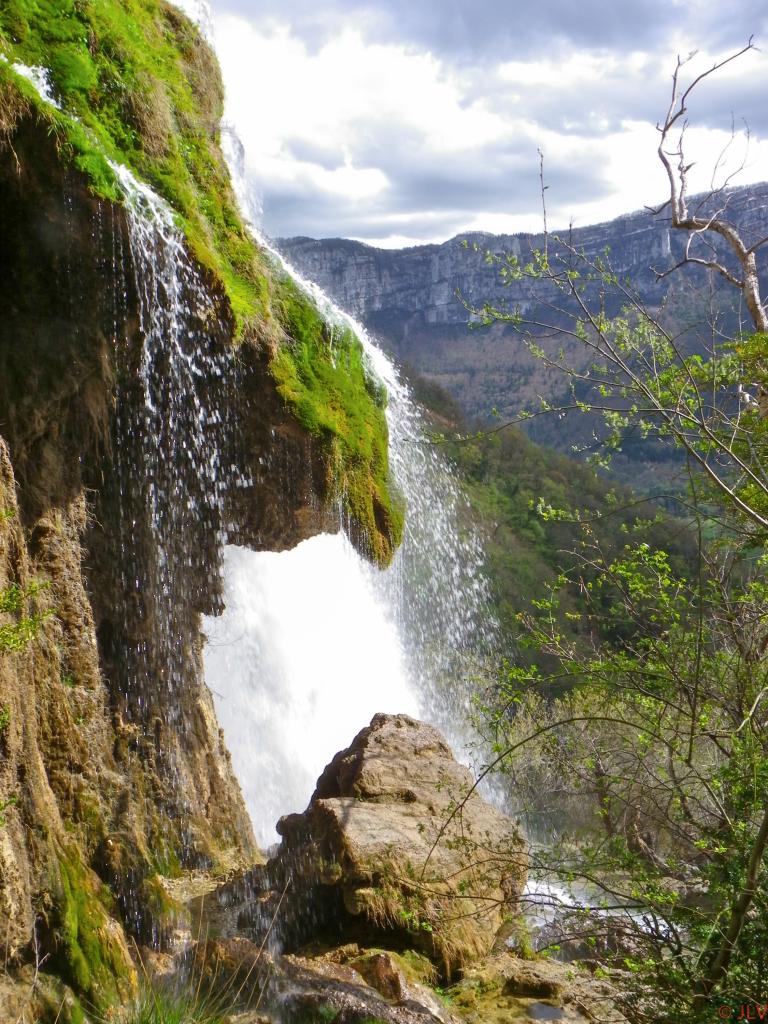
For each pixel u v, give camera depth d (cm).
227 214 704
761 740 357
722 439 415
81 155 508
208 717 798
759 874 349
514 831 498
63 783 516
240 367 672
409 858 562
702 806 401
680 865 415
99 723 594
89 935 431
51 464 563
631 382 405
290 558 1988
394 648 2125
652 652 409
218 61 779
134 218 548
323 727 1888
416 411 1438
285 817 629
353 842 562
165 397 629
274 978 466
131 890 533
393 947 539
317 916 568
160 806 666
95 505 622
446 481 2505
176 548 705
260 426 695
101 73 582
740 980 329
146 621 668
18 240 517
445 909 548
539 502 451
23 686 433
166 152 620
